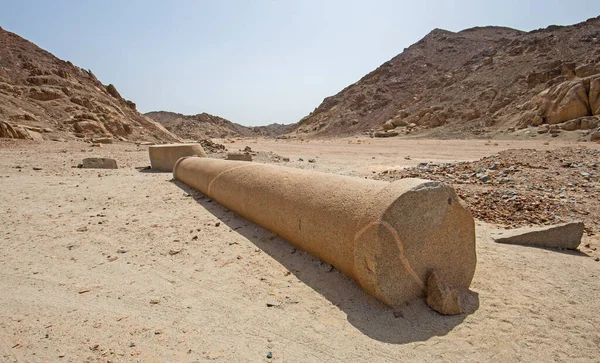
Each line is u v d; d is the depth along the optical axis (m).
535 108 27.20
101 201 6.62
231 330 2.70
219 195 6.09
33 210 5.94
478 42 62.31
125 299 3.13
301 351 2.47
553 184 6.91
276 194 4.44
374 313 2.86
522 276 3.40
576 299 2.99
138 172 10.71
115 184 8.38
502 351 2.42
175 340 2.57
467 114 34.66
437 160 14.77
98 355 2.40
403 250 2.89
